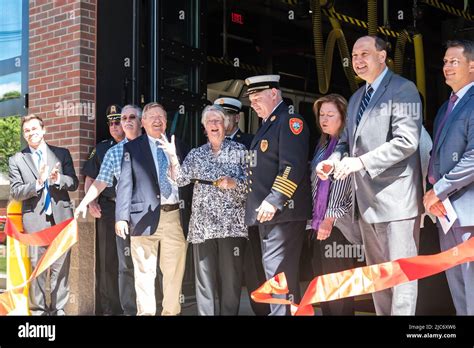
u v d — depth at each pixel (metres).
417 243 3.57
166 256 4.55
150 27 5.82
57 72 5.66
